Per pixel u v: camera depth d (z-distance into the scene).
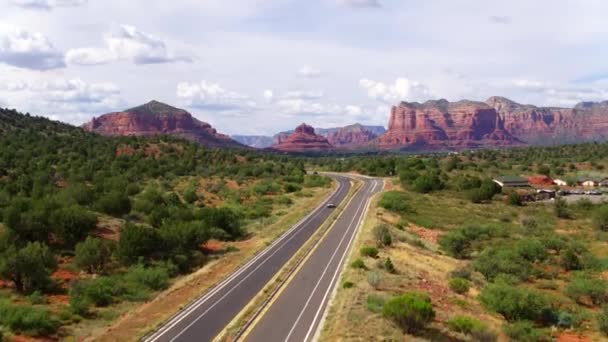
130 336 31.78
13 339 32.03
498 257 56.31
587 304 44.94
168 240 56.91
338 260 49.78
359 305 33.88
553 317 39.28
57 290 44.50
